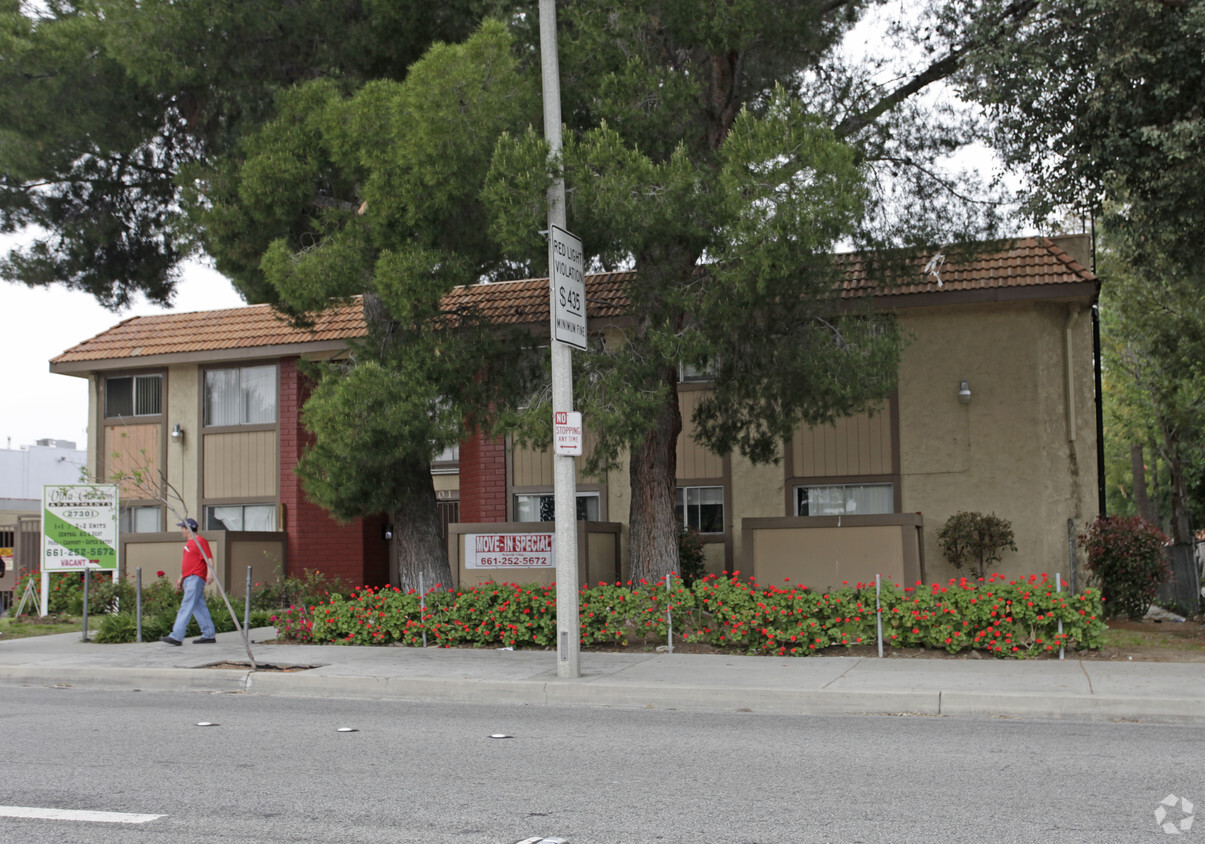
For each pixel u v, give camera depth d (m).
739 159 12.14
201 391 23.17
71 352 23.84
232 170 15.17
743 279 12.05
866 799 6.34
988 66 13.77
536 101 13.74
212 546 19.73
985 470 18.19
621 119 13.34
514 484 20.70
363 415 13.57
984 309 18.41
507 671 11.85
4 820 5.90
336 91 14.41
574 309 11.80
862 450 18.80
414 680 11.30
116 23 14.51
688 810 6.10
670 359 12.90
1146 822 5.77
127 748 8.10
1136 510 42.91
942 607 12.87
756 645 13.31
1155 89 13.12
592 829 5.68
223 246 15.25
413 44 15.45
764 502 19.23
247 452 22.77
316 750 8.02
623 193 12.13
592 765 7.42
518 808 6.16
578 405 13.30
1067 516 18.09
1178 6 12.92
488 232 13.18
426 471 17.06
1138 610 17.80
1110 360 32.22
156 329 24.20
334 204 15.30
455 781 6.89
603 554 17.45
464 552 17.14
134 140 16.78
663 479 15.20
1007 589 12.78
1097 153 13.72
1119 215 14.95
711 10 13.50
